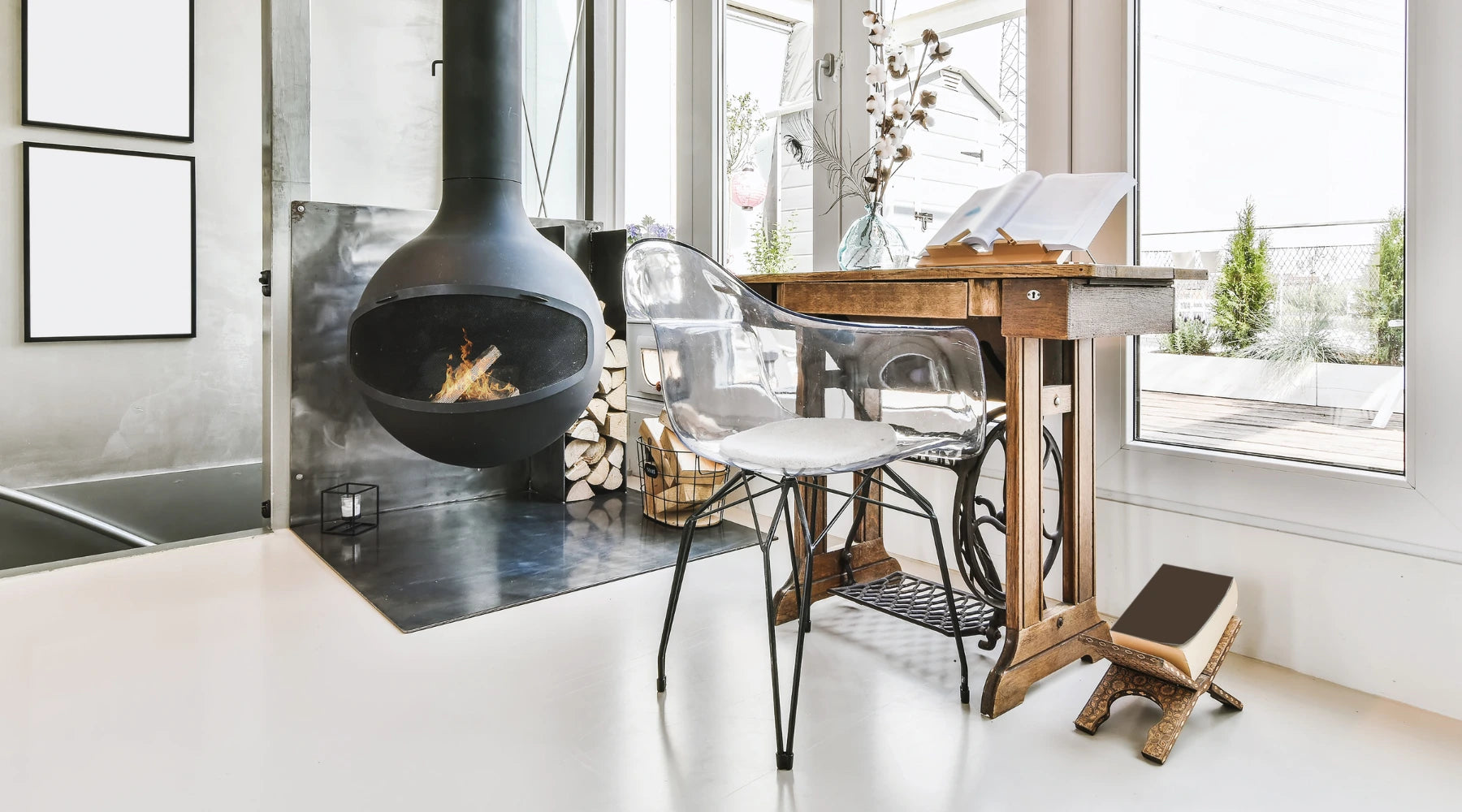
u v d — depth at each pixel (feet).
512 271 8.36
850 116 9.18
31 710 5.40
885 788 4.66
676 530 9.64
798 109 9.94
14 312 11.59
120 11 12.08
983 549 6.59
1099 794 4.61
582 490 11.08
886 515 9.09
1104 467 7.25
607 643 6.57
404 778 4.71
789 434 5.75
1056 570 7.43
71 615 7.00
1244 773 4.81
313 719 5.35
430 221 10.37
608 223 12.92
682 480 9.77
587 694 5.72
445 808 4.44
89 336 12.10
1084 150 7.32
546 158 13.25
